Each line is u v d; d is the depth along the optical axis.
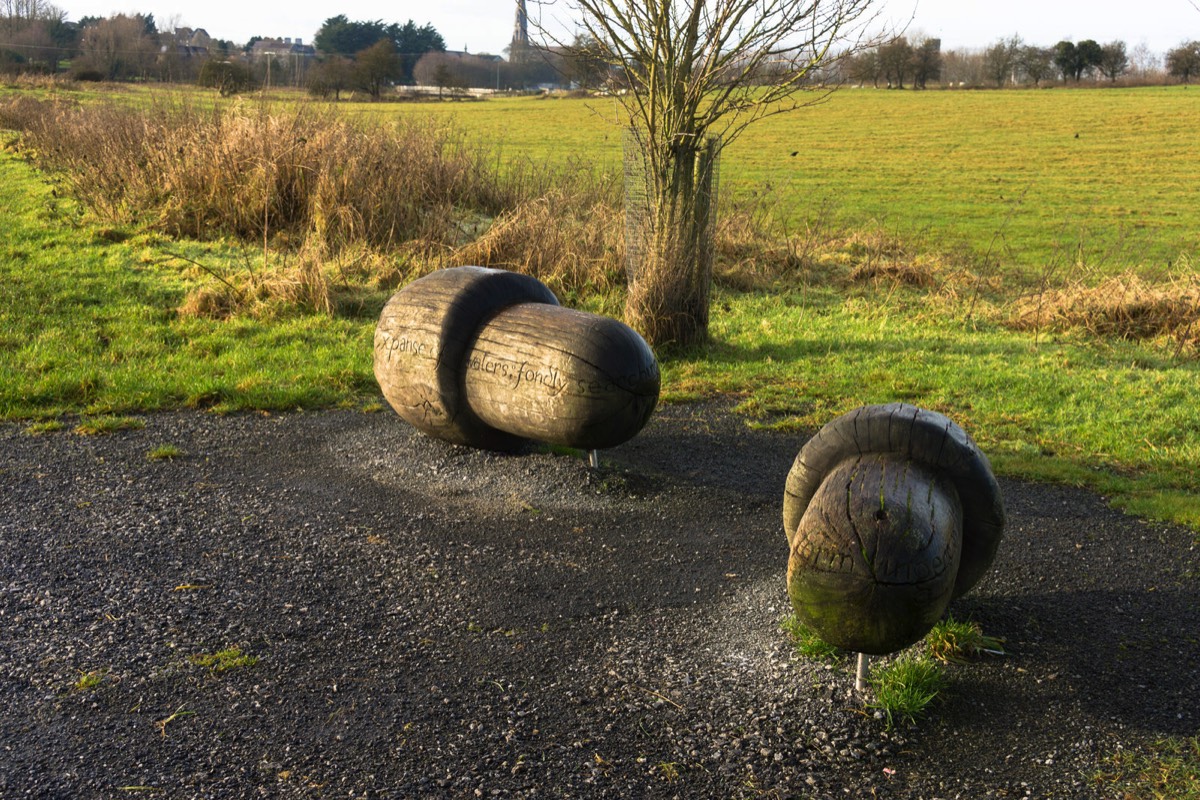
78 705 4.09
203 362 9.45
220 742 3.87
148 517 6.08
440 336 6.78
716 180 10.41
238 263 13.38
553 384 6.34
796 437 8.04
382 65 65.38
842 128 46.81
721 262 14.89
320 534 5.91
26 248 13.58
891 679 4.26
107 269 12.64
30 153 23.39
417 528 6.05
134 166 16.23
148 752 3.79
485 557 5.67
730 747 3.92
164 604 4.98
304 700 4.18
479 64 85.44
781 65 10.14
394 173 15.18
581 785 3.67
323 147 15.38
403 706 4.16
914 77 83.00
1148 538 6.07
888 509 3.82
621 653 4.65
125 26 55.41
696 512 6.40
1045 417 8.41
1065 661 4.58
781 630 4.82
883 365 10.11
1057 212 26.12
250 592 5.15
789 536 4.64
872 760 3.86
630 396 6.36
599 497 6.55
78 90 38.59
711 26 9.69
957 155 37.66
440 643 4.70
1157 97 60.34
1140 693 4.32
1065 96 63.75
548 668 4.50
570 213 14.66
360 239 13.99
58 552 5.55
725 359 10.23
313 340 10.38
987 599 5.22
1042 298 12.77
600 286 12.71
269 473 6.92
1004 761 3.85
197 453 7.30
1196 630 4.91
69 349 9.55
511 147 34.59
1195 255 20.28
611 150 33.34
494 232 13.29
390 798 3.56
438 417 6.98
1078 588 5.37
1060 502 6.67
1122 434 7.96
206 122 17.28
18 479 6.66
